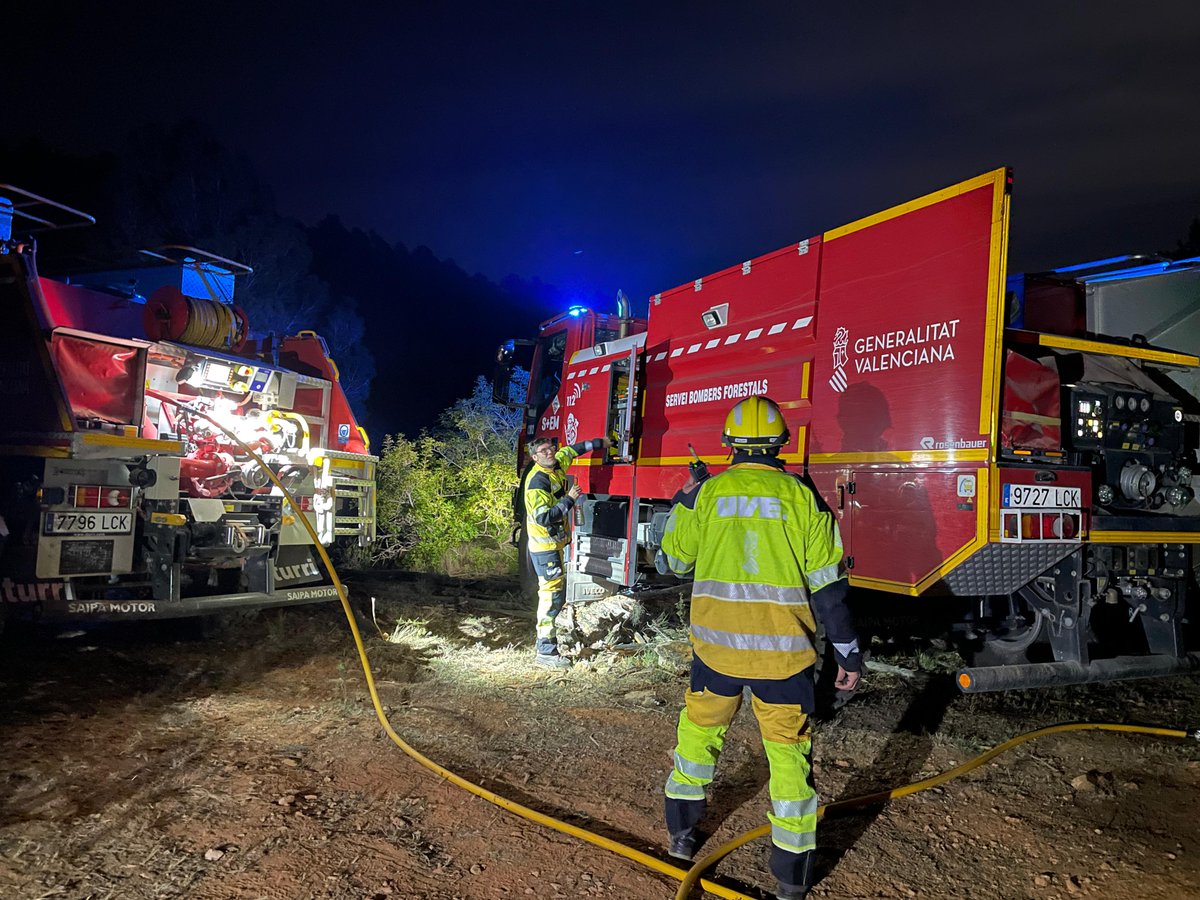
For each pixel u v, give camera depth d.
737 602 3.12
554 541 6.50
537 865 3.28
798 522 3.12
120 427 6.20
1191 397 5.92
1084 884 3.12
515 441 14.00
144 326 7.29
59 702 5.05
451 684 5.87
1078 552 4.94
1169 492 5.21
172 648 6.59
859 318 5.30
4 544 5.86
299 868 3.19
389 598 9.14
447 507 12.43
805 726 3.11
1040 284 6.08
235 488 7.29
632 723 5.08
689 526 3.34
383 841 3.43
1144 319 6.19
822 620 3.12
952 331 4.67
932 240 4.84
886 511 4.99
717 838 3.53
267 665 6.25
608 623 7.99
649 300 7.77
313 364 9.21
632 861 3.34
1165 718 5.07
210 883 3.06
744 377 6.34
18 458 6.10
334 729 4.83
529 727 4.98
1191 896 3.00
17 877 3.05
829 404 5.48
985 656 5.91
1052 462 4.70
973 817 3.71
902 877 3.21
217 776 4.04
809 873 2.98
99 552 6.03
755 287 6.34
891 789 4.02
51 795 3.74
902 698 5.51
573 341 9.29
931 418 4.74
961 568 4.57
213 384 7.55
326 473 8.06
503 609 8.91
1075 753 4.42
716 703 3.23
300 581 7.84
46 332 5.94
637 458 7.64
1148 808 3.73
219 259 8.31
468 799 3.89
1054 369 4.71
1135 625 6.17
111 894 2.97
